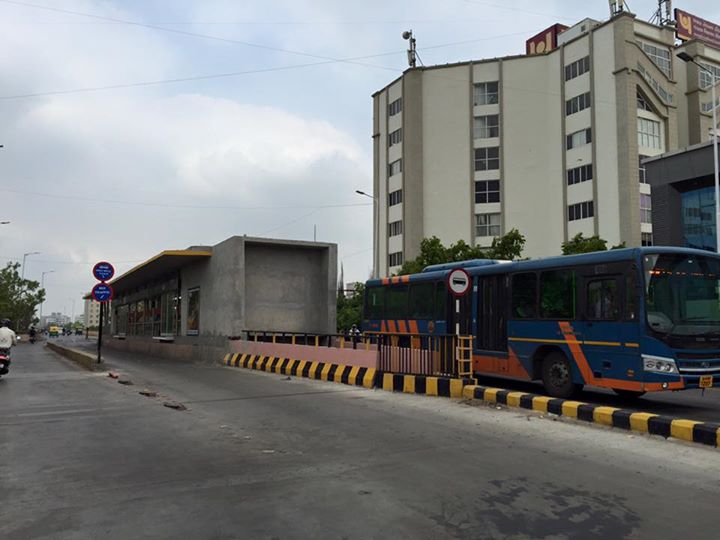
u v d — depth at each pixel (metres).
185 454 6.79
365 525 4.47
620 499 5.14
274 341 18.89
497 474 5.92
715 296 10.35
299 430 8.22
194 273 23.95
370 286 19.30
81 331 124.19
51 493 5.30
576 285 11.13
